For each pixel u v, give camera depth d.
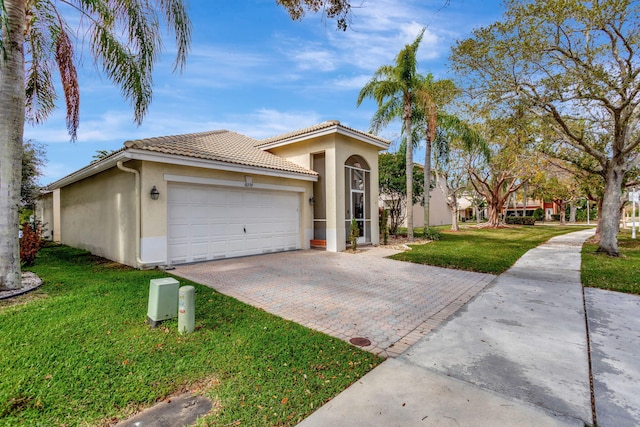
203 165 9.36
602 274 8.07
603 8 8.53
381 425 2.50
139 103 8.47
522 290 6.81
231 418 2.57
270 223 12.12
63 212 15.92
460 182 26.45
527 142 11.99
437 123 16.11
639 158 11.25
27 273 7.57
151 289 4.56
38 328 4.28
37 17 7.87
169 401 2.81
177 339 4.02
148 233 8.59
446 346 4.02
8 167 6.02
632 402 2.81
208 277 7.72
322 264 9.73
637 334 4.38
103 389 2.93
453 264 9.62
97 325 4.41
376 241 14.73
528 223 35.81
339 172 12.76
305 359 3.58
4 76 5.97
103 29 7.73
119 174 9.63
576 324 4.77
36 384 2.97
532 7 8.59
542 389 3.02
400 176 18.48
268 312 5.26
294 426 2.49
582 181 15.61
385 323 4.85
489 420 2.56
